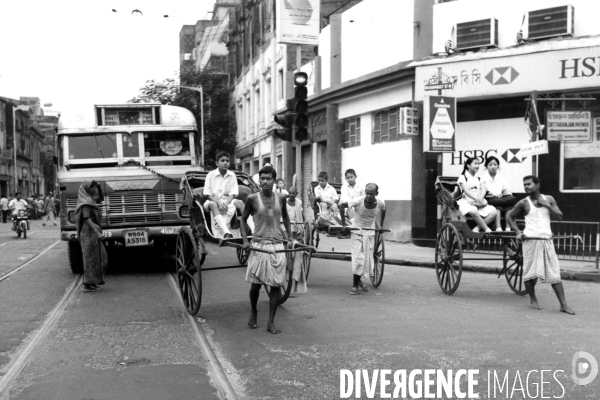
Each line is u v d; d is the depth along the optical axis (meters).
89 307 8.27
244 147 37.00
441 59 14.86
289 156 26.27
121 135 11.48
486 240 10.98
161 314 7.79
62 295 9.24
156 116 11.68
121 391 4.81
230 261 13.03
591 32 13.34
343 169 20.86
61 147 11.27
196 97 41.72
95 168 11.31
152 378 5.13
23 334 6.72
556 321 7.22
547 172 14.01
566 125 12.66
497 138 14.72
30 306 8.35
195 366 5.48
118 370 5.36
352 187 10.95
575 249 12.22
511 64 13.72
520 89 13.62
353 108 19.84
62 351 6.00
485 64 14.12
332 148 20.92
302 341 6.32
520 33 13.95
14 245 18.69
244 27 37.38
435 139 13.76
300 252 7.85
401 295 9.13
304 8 17.19
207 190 8.53
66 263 13.53
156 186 11.32
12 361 5.69
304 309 8.05
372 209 9.14
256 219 6.80
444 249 9.40
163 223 11.34
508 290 9.61
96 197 9.81
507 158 14.55
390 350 5.93
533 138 13.05
